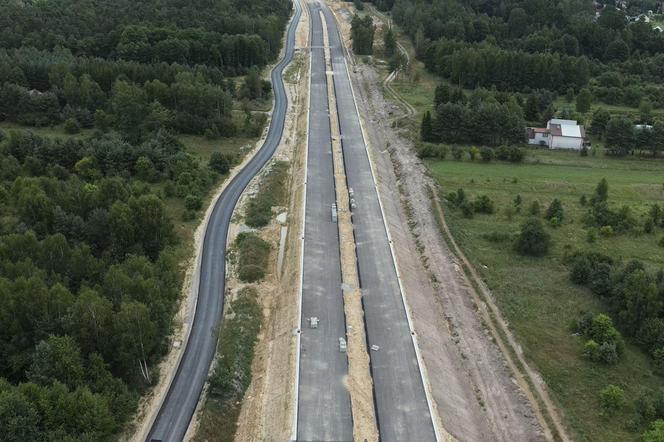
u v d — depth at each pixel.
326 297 84.56
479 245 102.81
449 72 181.25
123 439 65.69
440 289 90.94
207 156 136.62
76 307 69.00
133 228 94.19
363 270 90.94
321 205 109.38
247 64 188.88
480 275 93.81
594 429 66.81
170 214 111.31
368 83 181.50
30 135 124.19
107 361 70.25
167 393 72.50
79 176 119.00
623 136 139.00
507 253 100.62
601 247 102.38
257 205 114.56
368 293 85.88
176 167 124.44
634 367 76.00
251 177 127.81
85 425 59.91
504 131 141.62
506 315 85.19
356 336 77.38
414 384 70.06
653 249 102.00
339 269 91.00
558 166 135.00
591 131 150.38
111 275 76.94
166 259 88.56
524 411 69.81
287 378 71.31
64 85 148.62
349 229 101.81
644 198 120.25
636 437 65.62
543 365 76.38
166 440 66.06
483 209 113.25
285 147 143.25
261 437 65.38
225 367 72.69
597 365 76.31
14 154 122.50
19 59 159.75
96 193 100.94
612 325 80.81
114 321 69.62
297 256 94.31
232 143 145.12
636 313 80.12
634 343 80.00
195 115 147.62
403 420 65.38
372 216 106.06
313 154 130.75
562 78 174.88
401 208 115.38
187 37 181.88
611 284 87.19
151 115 137.88
